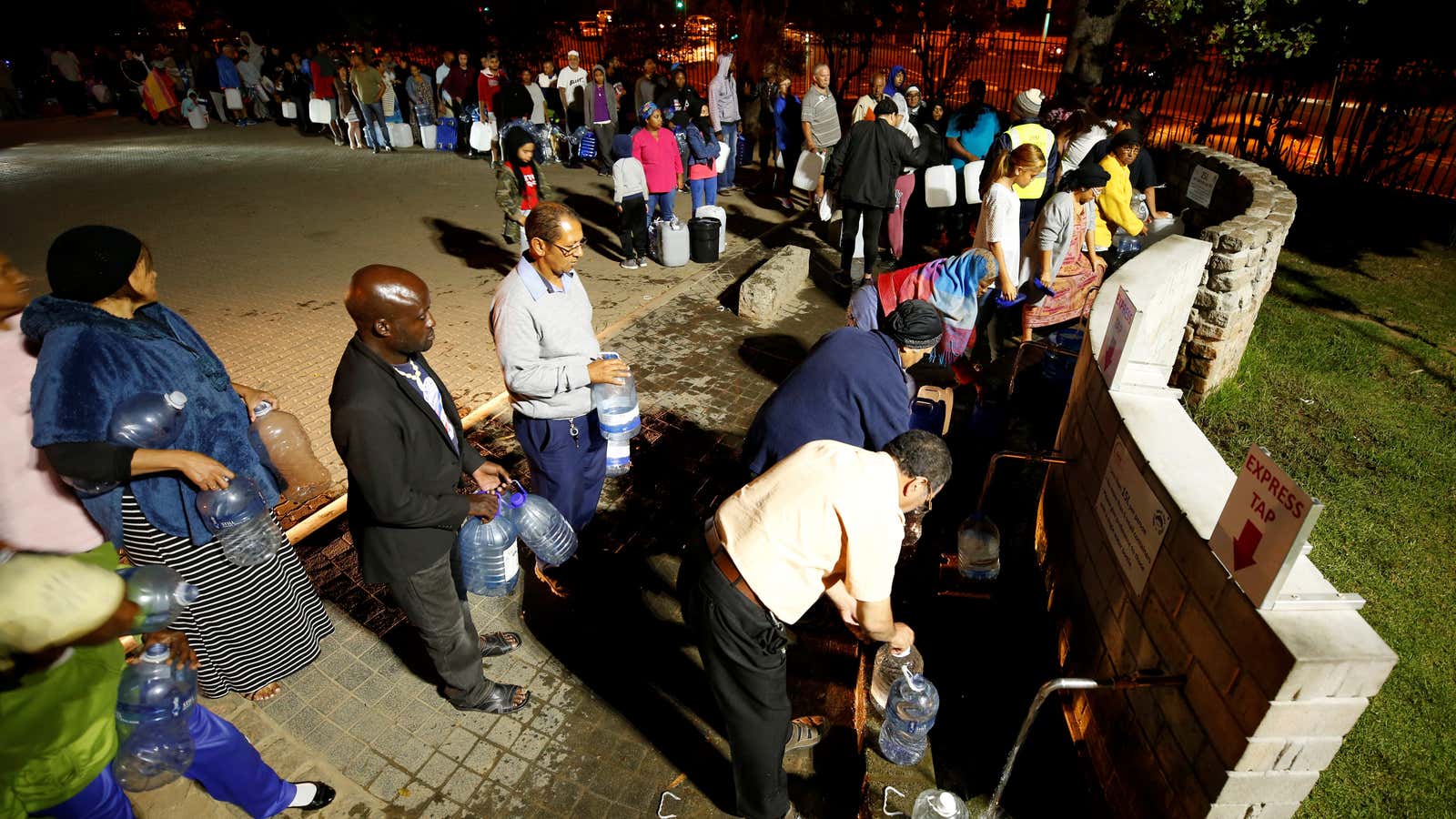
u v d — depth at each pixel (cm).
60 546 248
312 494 440
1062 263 588
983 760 316
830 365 313
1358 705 200
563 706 328
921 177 916
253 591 288
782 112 1038
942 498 468
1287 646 193
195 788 287
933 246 908
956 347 482
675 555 416
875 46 1778
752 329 681
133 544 257
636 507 452
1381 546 458
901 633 259
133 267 235
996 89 1784
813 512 226
